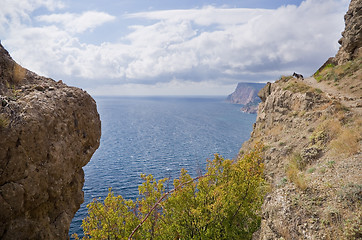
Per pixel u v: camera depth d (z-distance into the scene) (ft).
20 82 27.81
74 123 28.96
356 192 24.95
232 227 44.60
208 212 44.62
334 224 22.85
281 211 28.58
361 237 20.25
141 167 395.96
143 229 42.39
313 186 30.17
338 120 53.78
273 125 90.99
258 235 41.11
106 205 44.52
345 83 86.28
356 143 39.06
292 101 86.58
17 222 20.88
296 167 46.11
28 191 21.49
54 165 24.56
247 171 48.60
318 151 47.11
